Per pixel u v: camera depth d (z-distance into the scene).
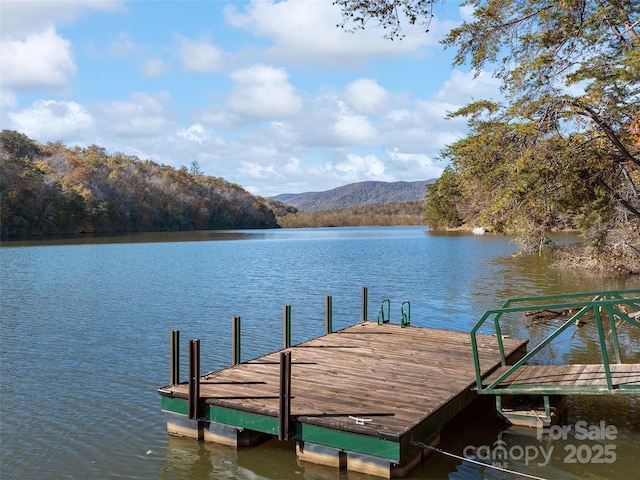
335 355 9.82
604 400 9.38
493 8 11.31
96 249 50.00
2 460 7.18
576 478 6.68
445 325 15.90
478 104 11.23
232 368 8.95
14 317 16.78
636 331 14.62
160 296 21.19
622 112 10.96
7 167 74.25
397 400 7.39
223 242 64.88
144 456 7.25
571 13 10.95
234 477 6.71
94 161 111.25
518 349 10.52
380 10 9.55
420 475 6.70
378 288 23.62
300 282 25.80
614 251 18.22
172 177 127.50
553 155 10.82
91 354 12.41
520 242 13.73
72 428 8.17
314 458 6.82
